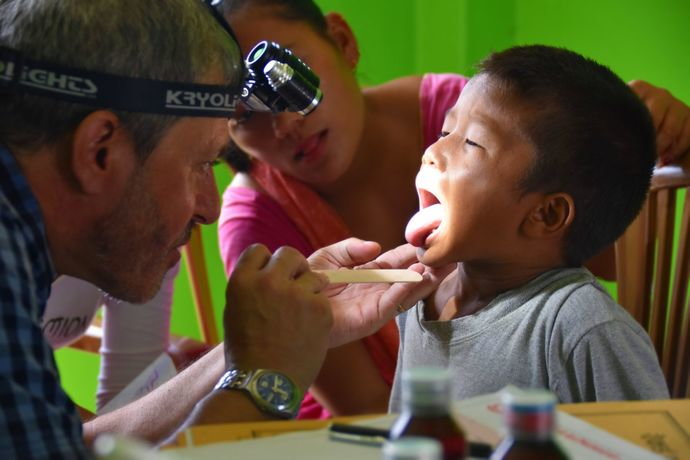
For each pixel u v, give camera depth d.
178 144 1.17
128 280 1.22
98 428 1.40
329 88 1.76
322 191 1.92
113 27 1.11
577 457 0.80
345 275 1.30
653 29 2.62
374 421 0.88
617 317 1.25
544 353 1.26
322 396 1.82
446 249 1.33
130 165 1.14
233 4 1.76
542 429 0.66
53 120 1.10
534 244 1.33
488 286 1.37
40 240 1.08
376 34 3.12
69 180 1.12
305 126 1.74
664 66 2.61
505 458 0.66
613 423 0.92
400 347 1.50
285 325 1.17
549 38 2.92
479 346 1.32
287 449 0.80
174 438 1.02
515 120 1.29
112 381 2.12
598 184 1.31
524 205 1.31
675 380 1.78
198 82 1.16
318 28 1.80
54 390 0.96
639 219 1.76
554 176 1.29
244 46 1.75
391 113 1.96
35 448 0.90
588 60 1.37
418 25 3.12
